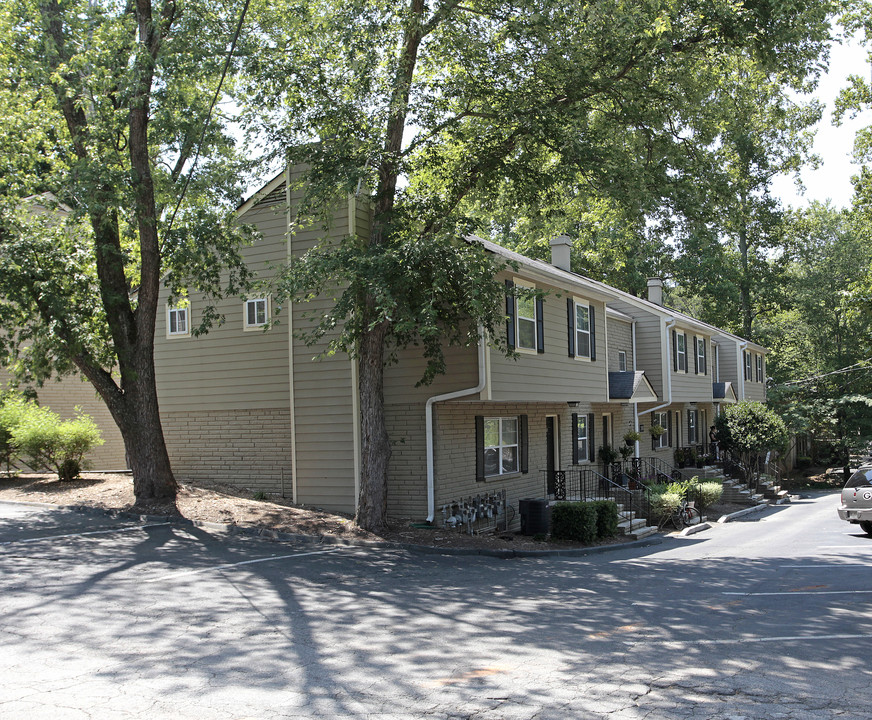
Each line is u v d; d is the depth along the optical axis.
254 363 19.42
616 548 17.25
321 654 7.53
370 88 14.91
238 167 16.56
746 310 49.53
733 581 12.42
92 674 6.79
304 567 12.31
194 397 20.19
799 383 50.03
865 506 19.55
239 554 13.14
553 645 8.05
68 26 16.30
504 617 9.36
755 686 6.67
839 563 14.63
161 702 6.10
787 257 49.59
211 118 17.05
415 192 16.66
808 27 14.94
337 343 15.73
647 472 29.16
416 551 14.68
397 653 7.63
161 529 15.02
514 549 15.26
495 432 20.53
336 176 14.44
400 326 13.09
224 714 5.86
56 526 15.09
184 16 16.05
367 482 15.87
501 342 17.88
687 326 32.84
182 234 17.00
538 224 19.58
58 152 18.14
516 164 15.82
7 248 16.12
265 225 19.36
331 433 18.08
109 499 17.50
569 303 22.64
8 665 7.02
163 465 17.38
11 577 10.77
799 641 8.34
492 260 13.97
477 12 15.34
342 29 14.84
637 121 16.12
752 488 33.41
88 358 17.52
